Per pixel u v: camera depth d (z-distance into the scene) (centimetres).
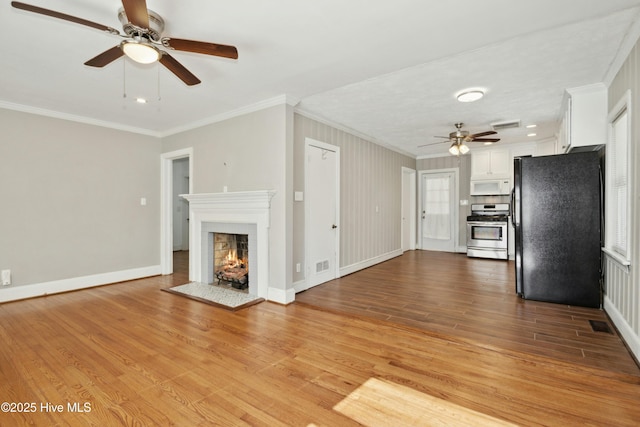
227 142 414
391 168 658
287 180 359
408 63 276
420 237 788
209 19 209
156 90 333
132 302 364
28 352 238
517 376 201
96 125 441
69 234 416
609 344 246
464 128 502
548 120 459
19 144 376
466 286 427
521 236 364
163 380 200
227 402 177
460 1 191
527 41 242
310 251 423
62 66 275
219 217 421
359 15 205
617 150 297
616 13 206
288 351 238
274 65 278
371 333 271
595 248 332
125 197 473
